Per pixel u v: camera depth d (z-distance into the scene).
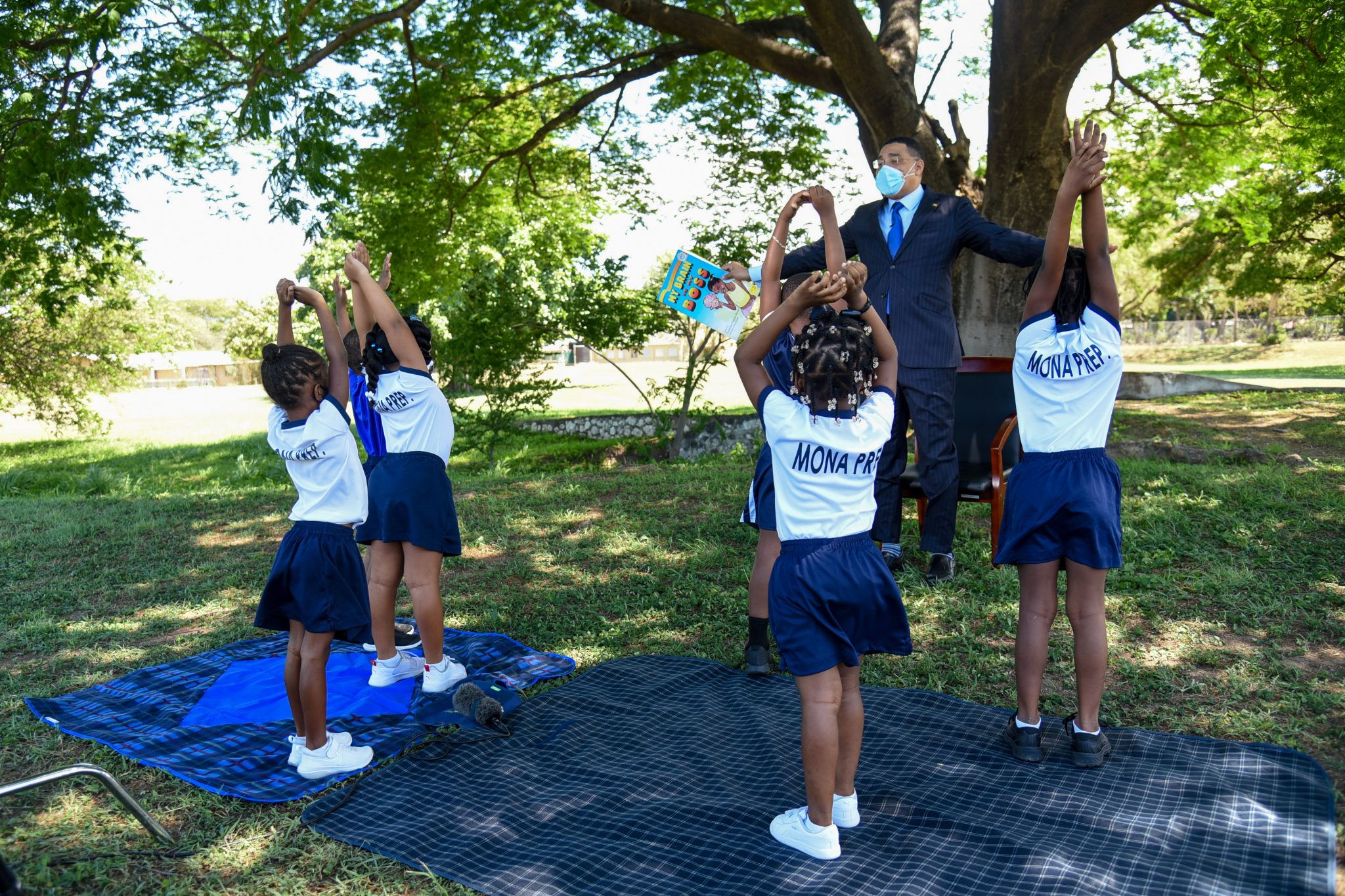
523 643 4.78
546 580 5.83
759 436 16.08
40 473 16.41
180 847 2.92
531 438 18.36
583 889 2.60
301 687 3.31
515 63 13.08
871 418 2.77
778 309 2.78
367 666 4.55
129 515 8.42
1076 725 3.28
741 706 3.90
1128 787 3.07
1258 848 2.65
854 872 2.64
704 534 6.65
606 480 9.25
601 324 15.30
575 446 15.88
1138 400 16.23
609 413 21.06
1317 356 37.62
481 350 13.96
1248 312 57.59
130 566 6.59
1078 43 8.81
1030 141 9.53
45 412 22.53
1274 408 13.73
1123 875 2.56
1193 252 28.91
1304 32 9.41
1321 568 5.03
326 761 3.36
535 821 3.00
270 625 3.34
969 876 2.60
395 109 12.67
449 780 3.32
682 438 15.73
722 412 17.58
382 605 4.18
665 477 9.18
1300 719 3.47
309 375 3.23
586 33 13.45
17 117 9.95
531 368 15.27
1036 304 3.32
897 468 5.52
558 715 3.86
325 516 3.26
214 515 8.32
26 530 7.88
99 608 5.68
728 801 3.09
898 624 2.82
